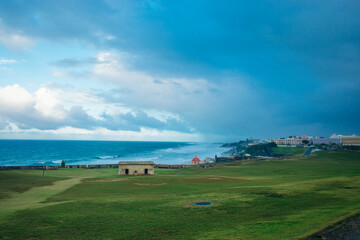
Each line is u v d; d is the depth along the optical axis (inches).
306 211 933.2
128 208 1070.4
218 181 2066.9
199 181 2079.2
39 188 1706.4
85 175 2726.4
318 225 732.7
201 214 963.3
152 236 753.6
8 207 1112.2
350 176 2164.1
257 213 953.5
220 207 1052.5
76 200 1258.0
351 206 970.7
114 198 1300.4
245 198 1207.6
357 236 638.5
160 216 949.8
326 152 6801.2
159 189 1656.0
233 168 3700.8
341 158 5467.5
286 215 896.9
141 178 2362.2
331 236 642.2
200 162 5787.4
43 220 920.9
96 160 7554.1
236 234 713.0
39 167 3299.7
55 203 1190.3
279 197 1213.1
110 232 796.0
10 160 7623.0
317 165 3878.0
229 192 1389.0
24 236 774.5
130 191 1581.0
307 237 641.0
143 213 992.9
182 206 1088.2
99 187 1760.6
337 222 746.2
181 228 813.2
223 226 812.6
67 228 836.6
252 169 3447.3
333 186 1515.7
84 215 973.8
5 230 821.9
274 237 659.4
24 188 1694.1
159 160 7573.8
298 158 5866.1
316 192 1325.0
